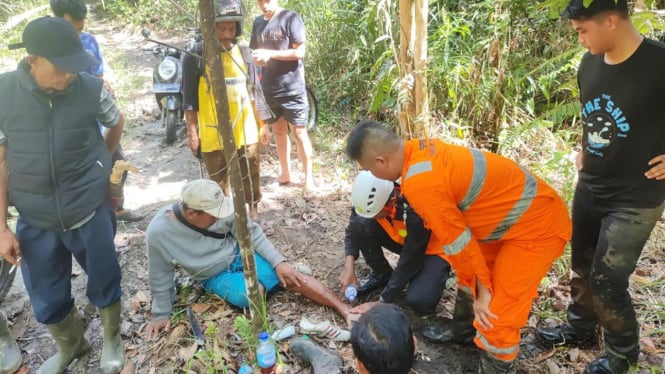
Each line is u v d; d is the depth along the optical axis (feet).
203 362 9.11
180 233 9.88
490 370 7.99
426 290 9.56
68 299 8.79
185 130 19.16
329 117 19.03
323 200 14.55
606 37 6.51
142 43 31.94
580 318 8.93
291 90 13.73
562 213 7.59
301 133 14.16
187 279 11.15
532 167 14.02
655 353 8.91
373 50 17.93
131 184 15.88
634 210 7.15
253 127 12.10
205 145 11.73
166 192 15.38
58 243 8.38
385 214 9.72
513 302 7.50
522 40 16.17
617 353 8.02
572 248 8.58
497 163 7.29
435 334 9.58
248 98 11.78
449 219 6.98
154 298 10.02
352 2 19.65
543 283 10.60
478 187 7.20
